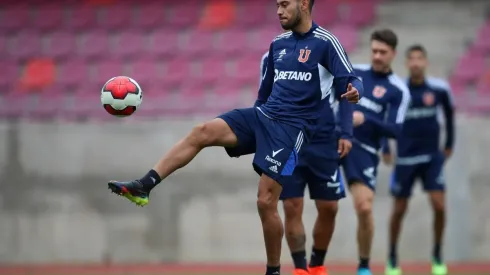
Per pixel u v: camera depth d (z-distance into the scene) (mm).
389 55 29094
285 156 20609
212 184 44938
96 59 62656
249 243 44594
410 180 36812
